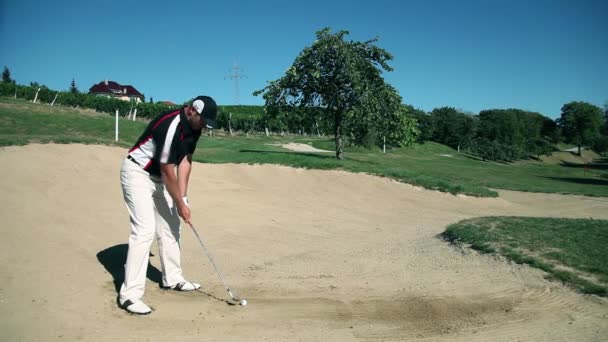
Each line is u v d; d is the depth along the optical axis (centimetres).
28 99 4297
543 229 768
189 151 472
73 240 619
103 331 383
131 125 2970
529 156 7612
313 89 2155
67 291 449
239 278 570
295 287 536
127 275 446
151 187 476
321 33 2050
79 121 2806
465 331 404
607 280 520
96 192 883
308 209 1137
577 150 8781
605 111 8494
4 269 473
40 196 777
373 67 2061
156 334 385
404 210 1244
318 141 4559
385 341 383
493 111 8100
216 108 448
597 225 804
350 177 1485
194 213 925
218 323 417
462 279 556
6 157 938
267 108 2238
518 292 502
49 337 360
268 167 1496
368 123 2131
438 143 6719
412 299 489
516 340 380
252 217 970
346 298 496
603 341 370
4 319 376
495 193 1506
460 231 775
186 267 610
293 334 396
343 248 764
